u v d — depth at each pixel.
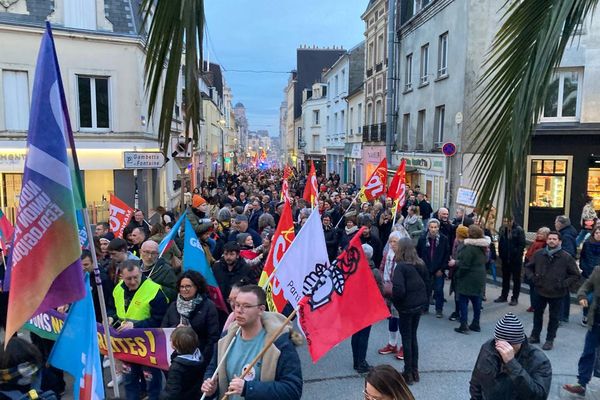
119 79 16.81
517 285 9.13
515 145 2.31
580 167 14.94
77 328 3.61
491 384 3.59
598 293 5.46
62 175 2.75
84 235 5.60
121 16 16.86
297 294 3.91
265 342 3.19
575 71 14.66
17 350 2.69
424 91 19.86
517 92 2.44
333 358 6.83
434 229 8.34
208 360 4.61
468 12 15.58
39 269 2.70
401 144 22.97
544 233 8.58
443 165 17.28
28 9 15.45
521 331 3.52
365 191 11.42
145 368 5.14
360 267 3.94
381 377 2.65
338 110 40.09
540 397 3.42
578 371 5.71
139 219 9.71
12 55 15.27
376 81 27.83
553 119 14.97
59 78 2.79
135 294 5.21
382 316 3.93
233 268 6.01
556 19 2.21
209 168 44.56
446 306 9.27
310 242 3.96
